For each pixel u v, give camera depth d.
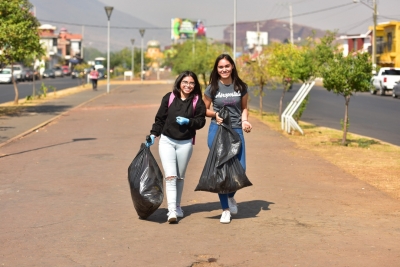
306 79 20.09
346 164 12.79
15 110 28.72
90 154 13.83
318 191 9.73
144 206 7.66
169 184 7.79
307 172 11.55
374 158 13.78
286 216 8.02
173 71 67.31
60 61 128.25
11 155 13.72
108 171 11.51
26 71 77.81
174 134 7.83
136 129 19.66
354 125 22.88
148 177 7.72
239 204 8.77
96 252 6.44
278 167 12.12
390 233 7.21
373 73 16.03
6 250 6.52
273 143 16.33
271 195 9.38
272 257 6.25
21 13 27.27
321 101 37.53
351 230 7.34
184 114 7.78
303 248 6.57
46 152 14.19
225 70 7.79
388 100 39.53
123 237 7.02
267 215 8.08
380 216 8.07
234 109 7.89
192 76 7.78
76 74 92.69
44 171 11.52
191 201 9.01
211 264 6.06
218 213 8.22
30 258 6.25
